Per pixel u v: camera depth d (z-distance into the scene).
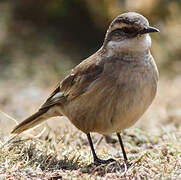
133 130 14.38
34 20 27.34
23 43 26.02
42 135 13.91
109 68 11.20
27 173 10.55
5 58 25.27
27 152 11.77
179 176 10.27
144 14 26.48
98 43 26.91
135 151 13.10
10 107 19.41
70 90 11.88
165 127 15.02
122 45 11.20
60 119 16.06
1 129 13.70
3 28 26.53
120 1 26.86
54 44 26.36
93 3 27.14
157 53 25.52
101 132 11.92
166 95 20.66
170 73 24.67
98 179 10.14
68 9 27.52
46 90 22.58
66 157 11.72
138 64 11.09
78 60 25.58
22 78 23.94
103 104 11.21
